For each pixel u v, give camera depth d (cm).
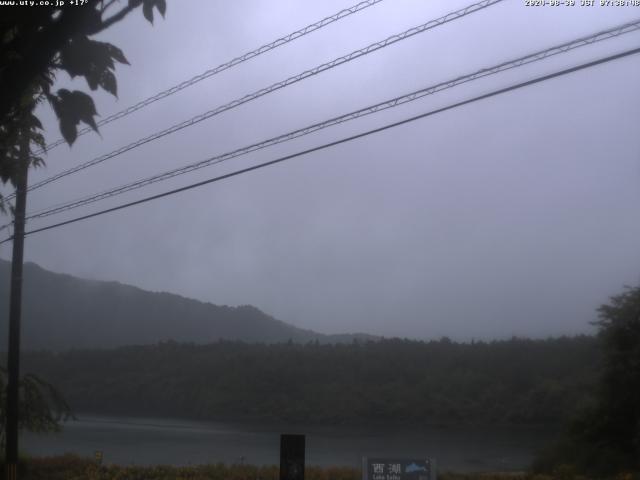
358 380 6350
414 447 3584
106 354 8175
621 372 2642
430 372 6172
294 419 5666
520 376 5472
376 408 5591
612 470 2389
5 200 1384
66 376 7656
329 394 6112
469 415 5216
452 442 3834
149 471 2194
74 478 2105
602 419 2645
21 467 2177
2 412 2044
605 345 2750
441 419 5278
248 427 5053
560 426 4534
